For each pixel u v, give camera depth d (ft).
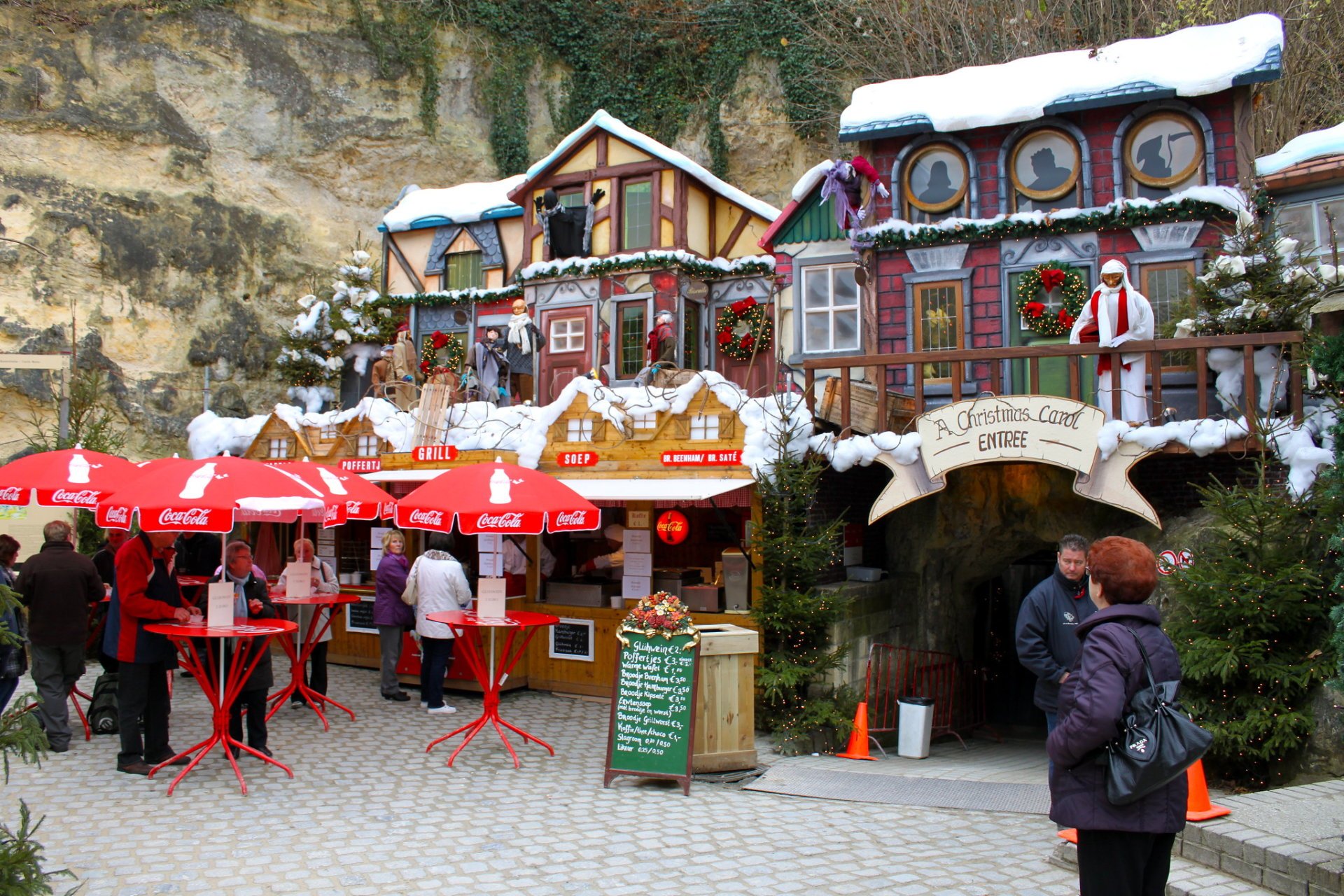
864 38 84.69
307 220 80.79
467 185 75.46
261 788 27.02
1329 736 26.73
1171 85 41.68
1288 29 68.54
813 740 35.42
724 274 62.23
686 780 27.40
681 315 59.93
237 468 28.27
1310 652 28.25
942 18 79.30
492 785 27.81
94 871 20.54
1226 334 35.47
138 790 26.53
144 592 27.78
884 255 47.21
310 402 70.44
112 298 70.23
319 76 82.17
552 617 31.94
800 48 86.28
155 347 71.92
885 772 31.78
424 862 21.31
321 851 21.93
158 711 28.76
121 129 72.38
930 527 44.50
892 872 21.12
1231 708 28.58
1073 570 21.52
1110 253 43.24
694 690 27.84
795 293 50.78
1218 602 28.50
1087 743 13.39
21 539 52.01
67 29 72.38
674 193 61.16
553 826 24.08
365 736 33.47
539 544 43.34
